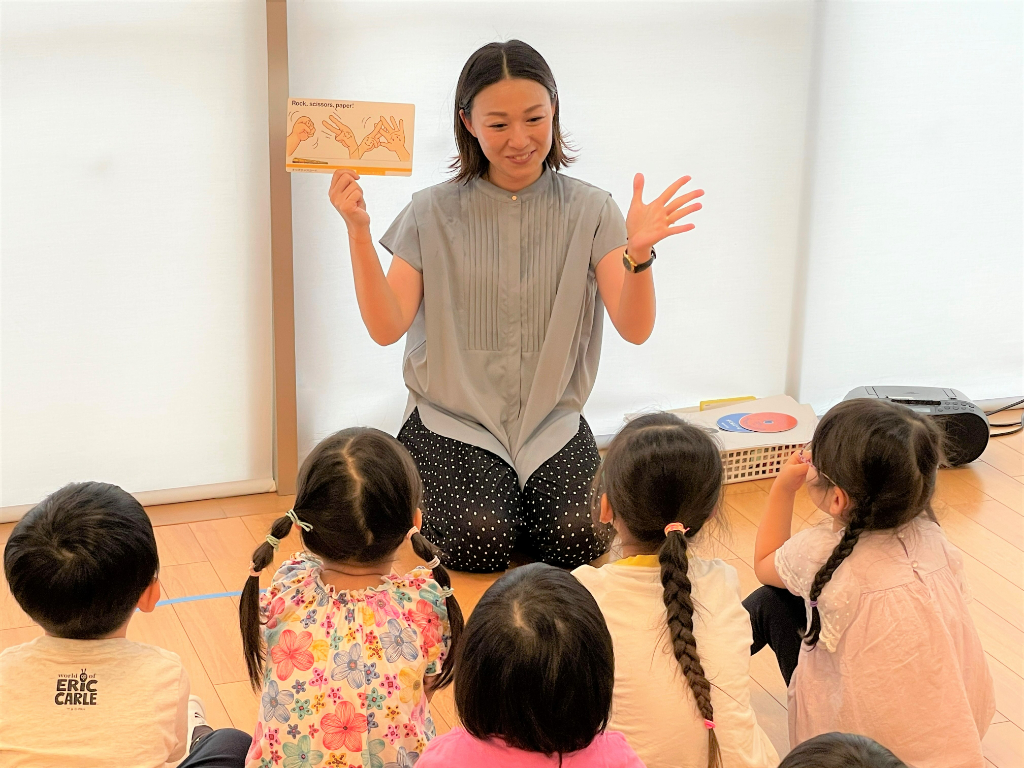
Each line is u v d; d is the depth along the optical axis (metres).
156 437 2.59
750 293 2.96
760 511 2.63
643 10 2.62
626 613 1.44
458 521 2.29
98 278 2.44
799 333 3.03
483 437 2.39
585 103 2.67
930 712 1.55
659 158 2.77
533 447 2.41
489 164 2.33
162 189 2.42
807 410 2.92
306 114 2.07
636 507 1.50
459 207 2.33
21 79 2.27
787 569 1.66
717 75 2.74
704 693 1.36
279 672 1.38
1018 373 3.26
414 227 2.33
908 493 1.54
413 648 1.41
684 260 2.88
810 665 1.66
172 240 2.46
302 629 1.39
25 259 2.37
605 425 2.99
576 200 2.33
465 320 2.38
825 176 2.91
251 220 2.51
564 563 2.38
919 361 3.17
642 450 1.50
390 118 2.09
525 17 2.56
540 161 2.23
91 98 2.32
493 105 2.14
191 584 2.25
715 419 2.87
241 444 2.67
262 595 1.42
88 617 1.30
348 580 1.46
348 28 2.44
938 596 1.58
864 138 2.90
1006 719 1.89
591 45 2.62
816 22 2.76
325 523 1.39
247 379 2.62
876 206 2.97
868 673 1.57
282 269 2.50
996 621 2.17
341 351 2.67
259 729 1.39
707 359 2.99
